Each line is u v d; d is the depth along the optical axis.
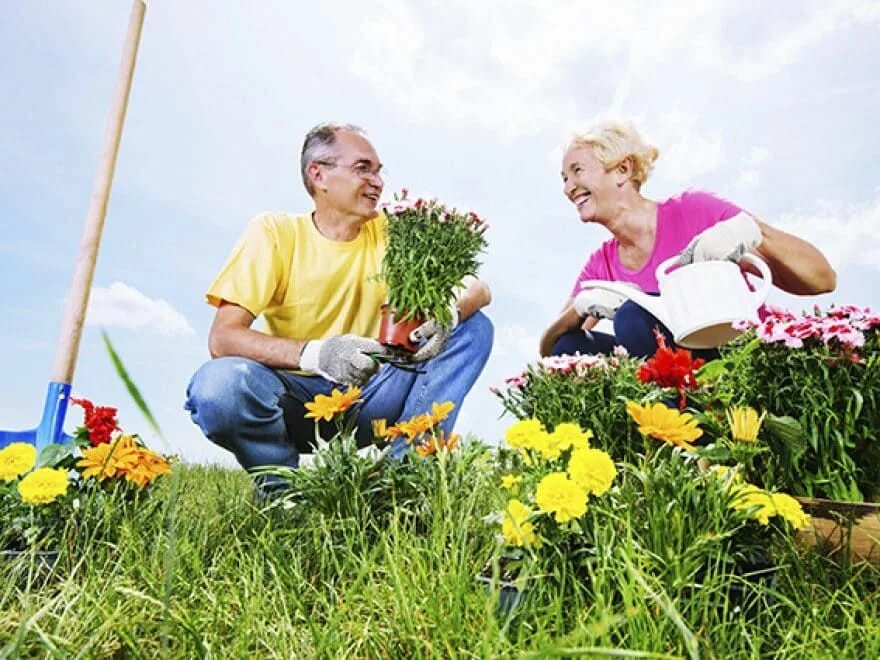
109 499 1.65
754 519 1.25
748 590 1.17
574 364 2.26
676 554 1.12
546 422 2.23
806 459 1.62
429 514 1.63
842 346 1.60
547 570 1.17
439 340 2.35
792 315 1.76
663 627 0.94
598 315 2.76
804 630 1.08
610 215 2.79
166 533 1.54
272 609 1.21
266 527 1.54
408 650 1.03
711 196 2.71
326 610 1.25
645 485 1.22
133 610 1.16
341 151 2.64
